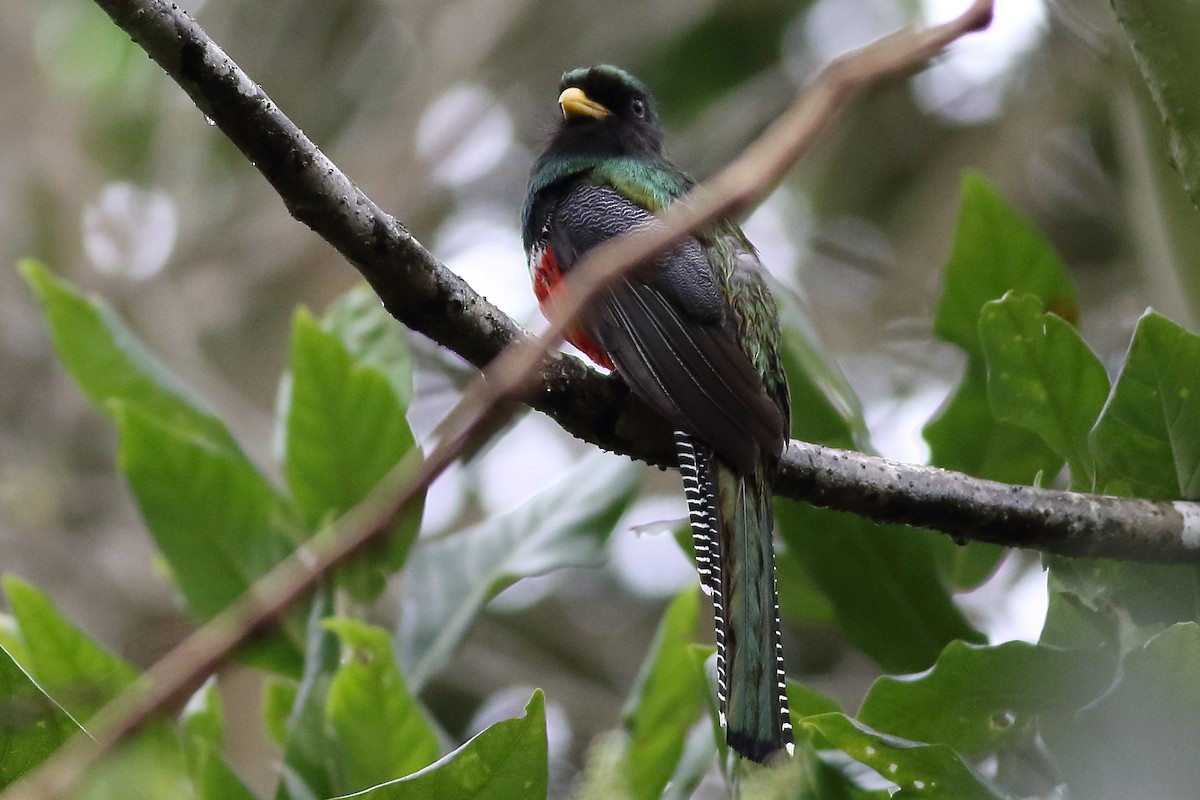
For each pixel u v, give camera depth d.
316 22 21.28
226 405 18.91
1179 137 6.60
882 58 4.19
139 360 9.35
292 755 7.31
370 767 7.17
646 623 18.34
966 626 8.22
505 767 5.57
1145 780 6.48
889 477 7.84
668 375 8.32
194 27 6.09
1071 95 18.31
